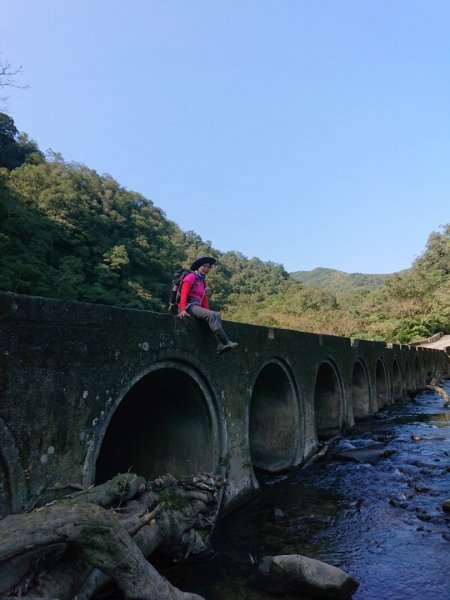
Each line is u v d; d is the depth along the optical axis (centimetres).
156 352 537
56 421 397
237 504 675
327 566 456
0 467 349
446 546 542
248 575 482
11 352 361
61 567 333
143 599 328
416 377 2469
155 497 460
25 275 3219
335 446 1116
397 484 790
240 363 746
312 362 1077
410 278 5594
